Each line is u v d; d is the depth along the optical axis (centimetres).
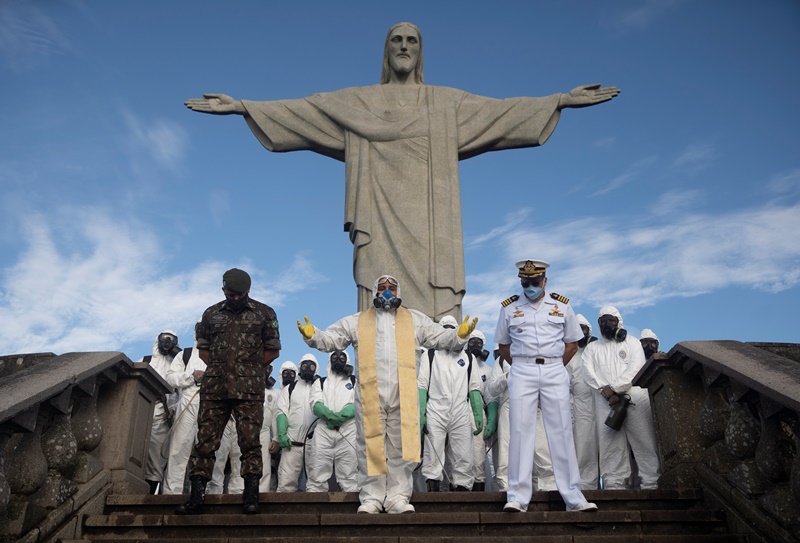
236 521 669
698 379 815
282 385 1162
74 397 749
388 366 750
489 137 1397
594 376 955
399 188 1348
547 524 672
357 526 664
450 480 988
